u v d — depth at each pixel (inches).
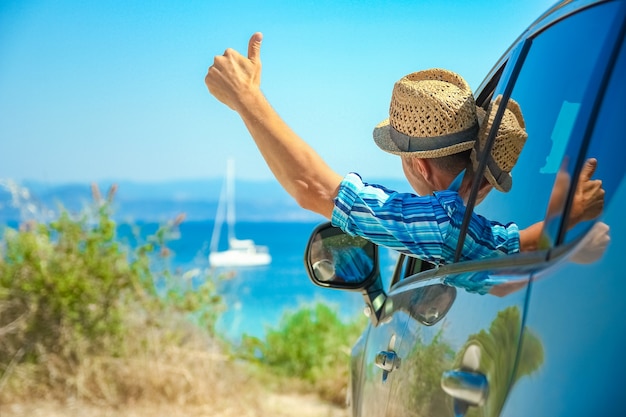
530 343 48.1
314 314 406.9
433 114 80.8
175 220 326.6
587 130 55.3
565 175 55.4
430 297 75.0
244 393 318.3
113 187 316.5
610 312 44.3
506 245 70.0
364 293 106.7
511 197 72.4
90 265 306.3
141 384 294.2
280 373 377.1
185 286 322.0
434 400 61.4
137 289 311.9
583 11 68.2
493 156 74.7
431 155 81.8
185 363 303.7
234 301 340.2
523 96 76.3
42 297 301.1
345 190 78.5
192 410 293.9
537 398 45.6
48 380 295.9
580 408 43.1
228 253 2679.6
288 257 2874.0
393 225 76.5
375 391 88.1
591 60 61.2
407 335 77.7
